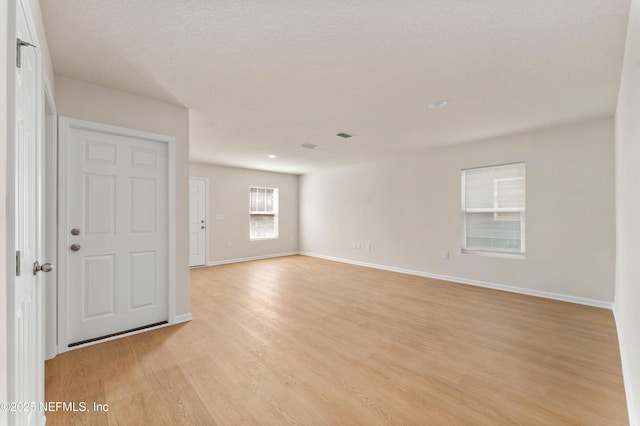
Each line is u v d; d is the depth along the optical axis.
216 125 3.70
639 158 1.47
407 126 3.76
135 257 2.82
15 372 0.95
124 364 2.21
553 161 3.84
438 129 3.89
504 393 1.86
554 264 3.84
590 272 3.58
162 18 1.73
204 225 6.29
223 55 2.13
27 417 1.24
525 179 4.07
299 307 3.53
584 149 3.62
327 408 1.72
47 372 2.10
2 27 0.86
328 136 4.21
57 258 2.37
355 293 4.14
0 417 0.84
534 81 2.52
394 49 2.04
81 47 2.02
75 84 2.46
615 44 1.97
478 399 1.80
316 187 7.42
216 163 6.30
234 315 3.26
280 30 1.84
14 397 0.94
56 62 2.20
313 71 2.35
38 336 1.47
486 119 3.50
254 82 2.54
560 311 3.37
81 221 2.52
